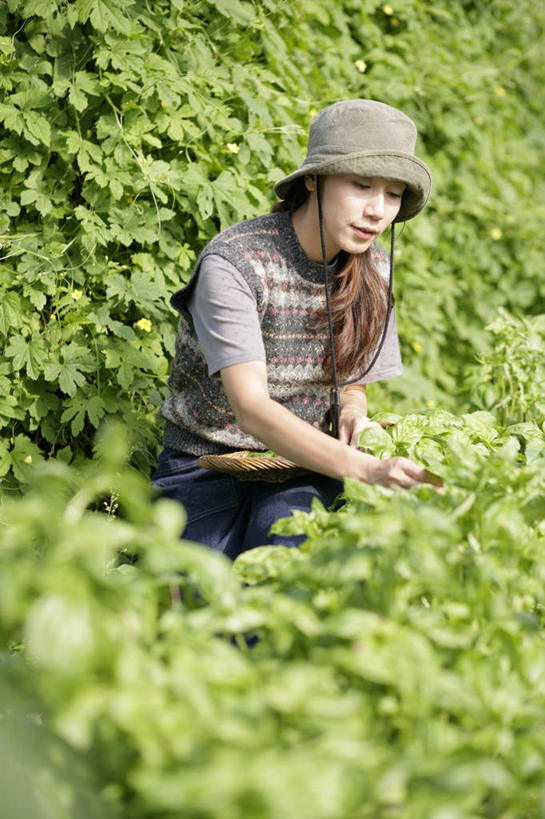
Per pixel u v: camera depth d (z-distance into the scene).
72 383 2.45
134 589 1.00
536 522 1.34
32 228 2.58
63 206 2.62
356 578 1.05
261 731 0.86
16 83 2.53
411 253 3.66
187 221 2.77
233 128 2.79
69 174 2.62
